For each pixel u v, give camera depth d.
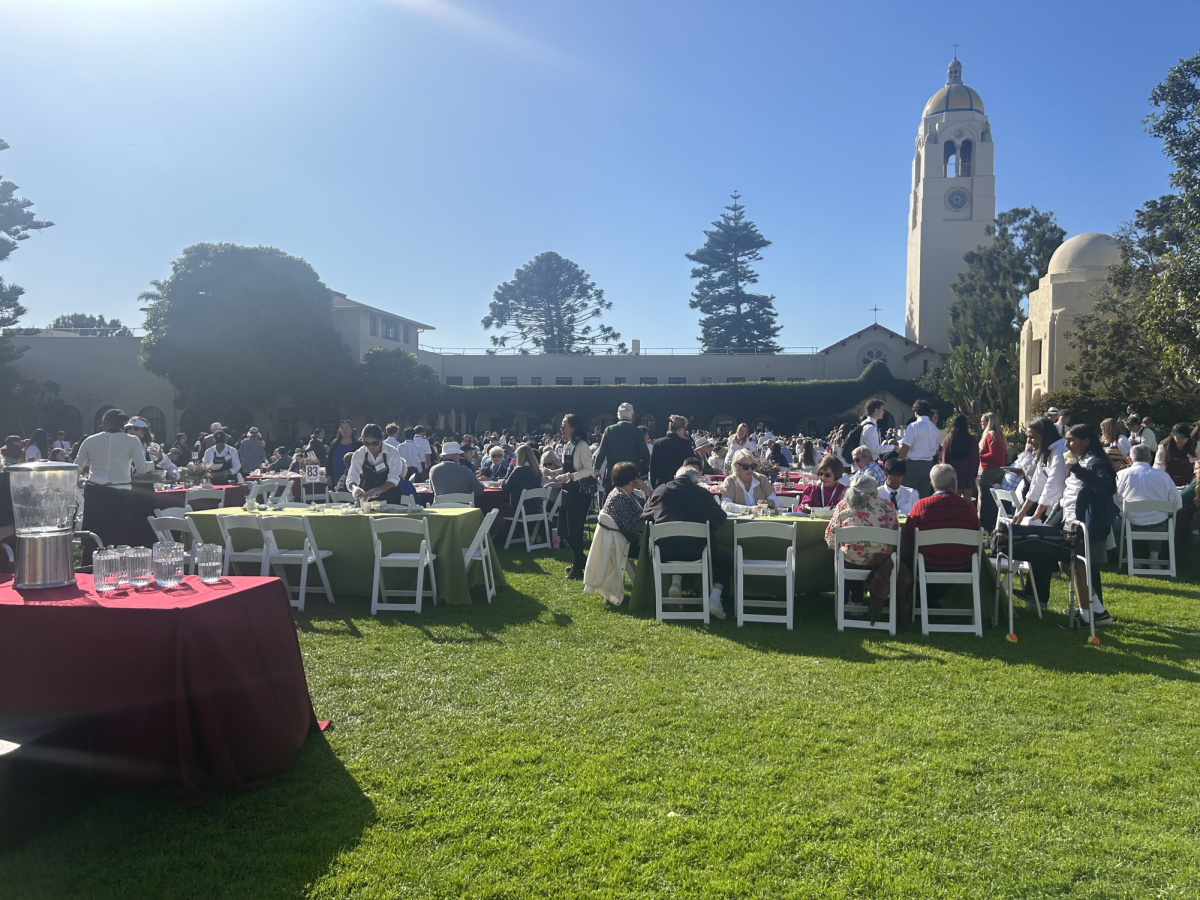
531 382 54.22
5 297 38.81
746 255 70.94
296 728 4.10
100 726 3.59
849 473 12.00
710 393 48.28
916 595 7.09
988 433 10.53
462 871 3.05
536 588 8.33
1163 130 20.05
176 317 37.84
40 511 3.94
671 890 2.94
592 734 4.36
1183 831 3.35
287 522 7.49
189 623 3.53
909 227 63.75
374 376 41.06
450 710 4.72
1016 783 3.78
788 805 3.56
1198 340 17.31
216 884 2.98
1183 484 10.22
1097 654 5.91
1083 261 31.45
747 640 6.33
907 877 3.01
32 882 3.00
